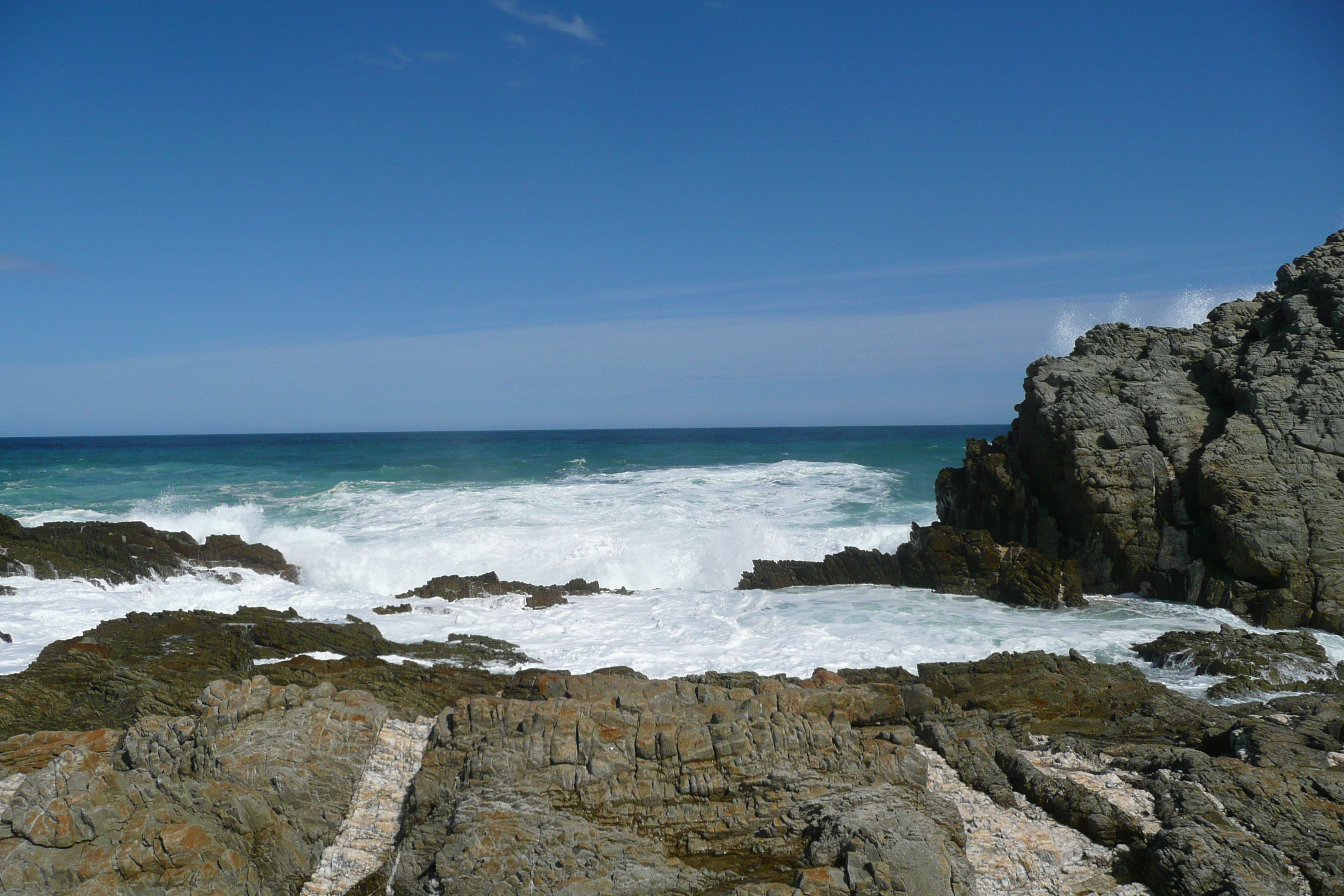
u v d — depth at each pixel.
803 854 7.18
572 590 19.83
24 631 14.62
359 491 36.53
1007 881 7.19
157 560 19.77
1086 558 18.23
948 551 19.08
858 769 8.23
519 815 7.31
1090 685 11.91
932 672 12.59
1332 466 16.09
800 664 13.44
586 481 39.62
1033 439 20.02
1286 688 12.08
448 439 96.69
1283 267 19.50
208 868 7.05
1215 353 19.00
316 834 7.77
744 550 23.39
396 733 9.26
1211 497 16.45
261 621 15.02
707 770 7.99
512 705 8.77
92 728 10.22
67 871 6.84
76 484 41.53
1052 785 8.27
